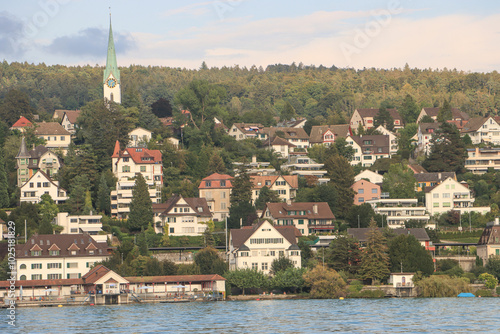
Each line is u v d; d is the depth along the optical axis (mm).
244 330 168375
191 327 172500
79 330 171125
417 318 180125
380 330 166250
